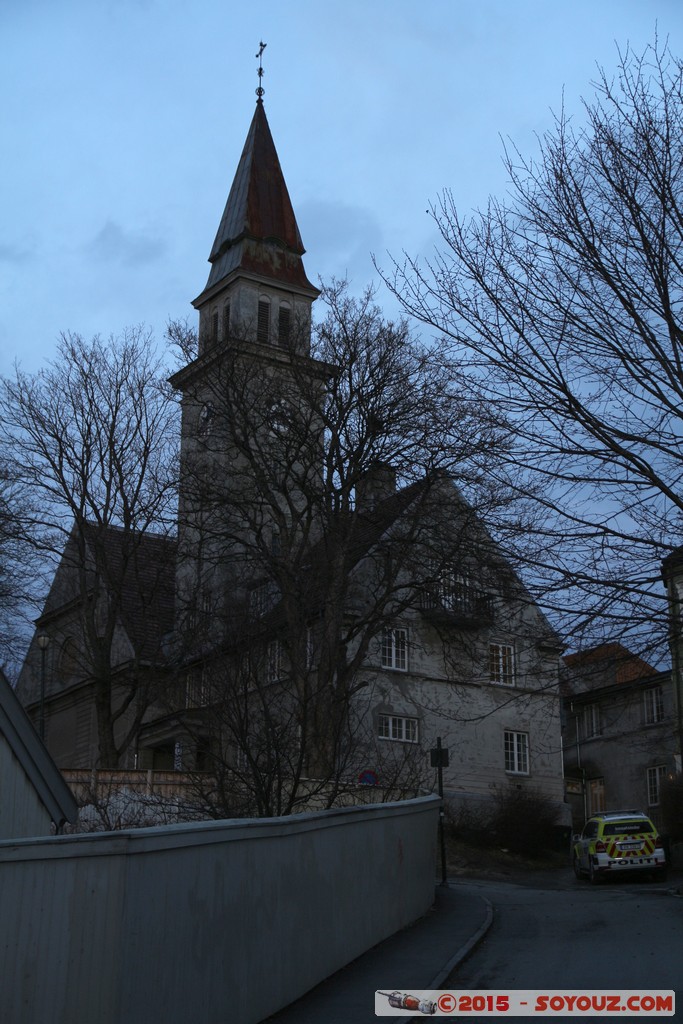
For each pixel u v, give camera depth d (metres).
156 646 35.34
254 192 51.28
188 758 18.92
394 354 29.03
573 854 34.22
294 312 50.38
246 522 33.75
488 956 14.11
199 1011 9.30
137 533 38.44
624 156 12.98
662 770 44.94
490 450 12.74
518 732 41.56
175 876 9.09
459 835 38.28
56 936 8.30
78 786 23.61
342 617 29.11
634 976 12.30
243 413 30.41
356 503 29.34
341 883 13.50
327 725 24.61
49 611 48.50
